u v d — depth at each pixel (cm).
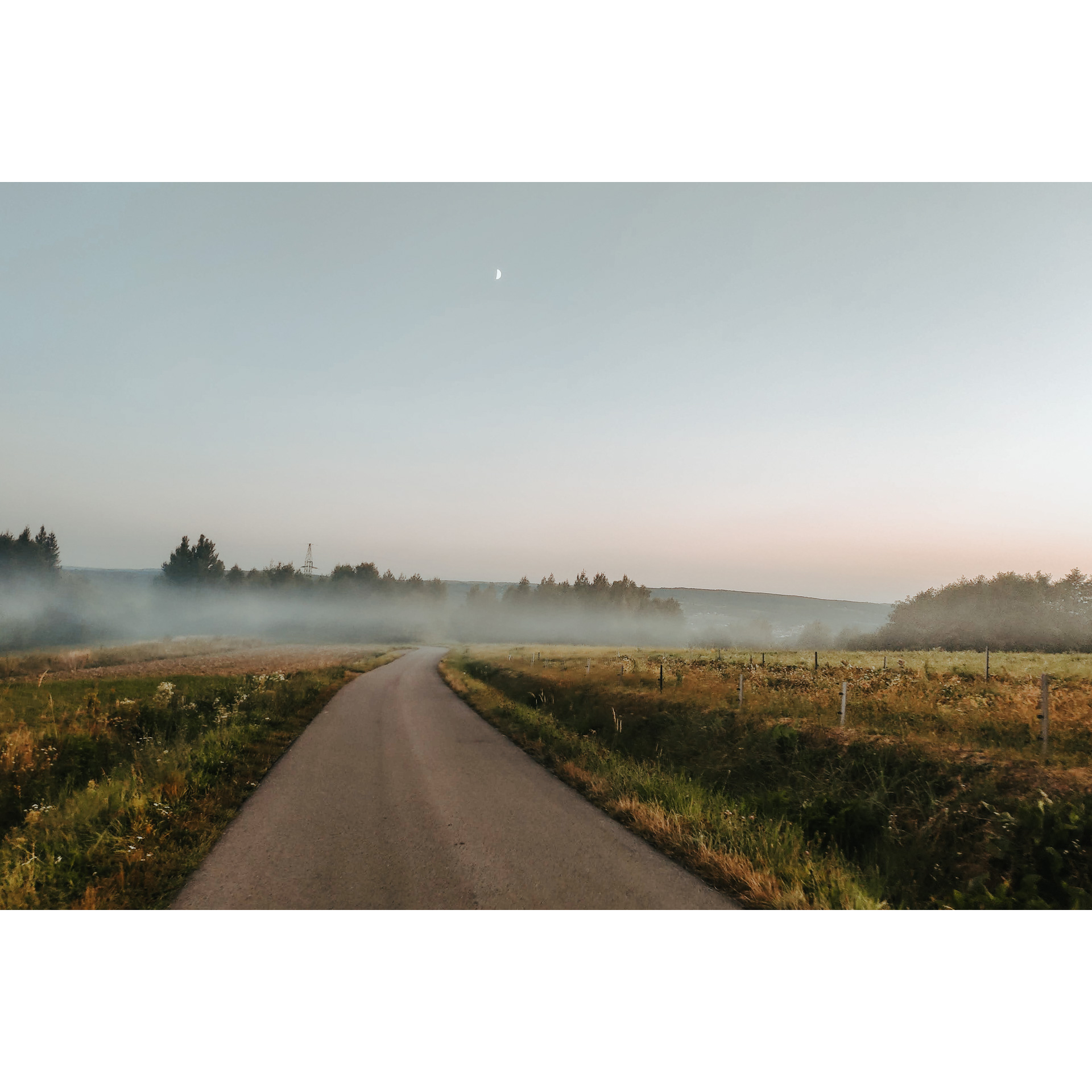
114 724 1279
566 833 713
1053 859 524
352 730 1517
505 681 2750
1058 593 6456
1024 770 663
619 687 1802
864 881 587
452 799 872
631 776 963
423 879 574
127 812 708
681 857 630
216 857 631
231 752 1122
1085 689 1209
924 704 1145
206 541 10719
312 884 561
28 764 931
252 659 4584
